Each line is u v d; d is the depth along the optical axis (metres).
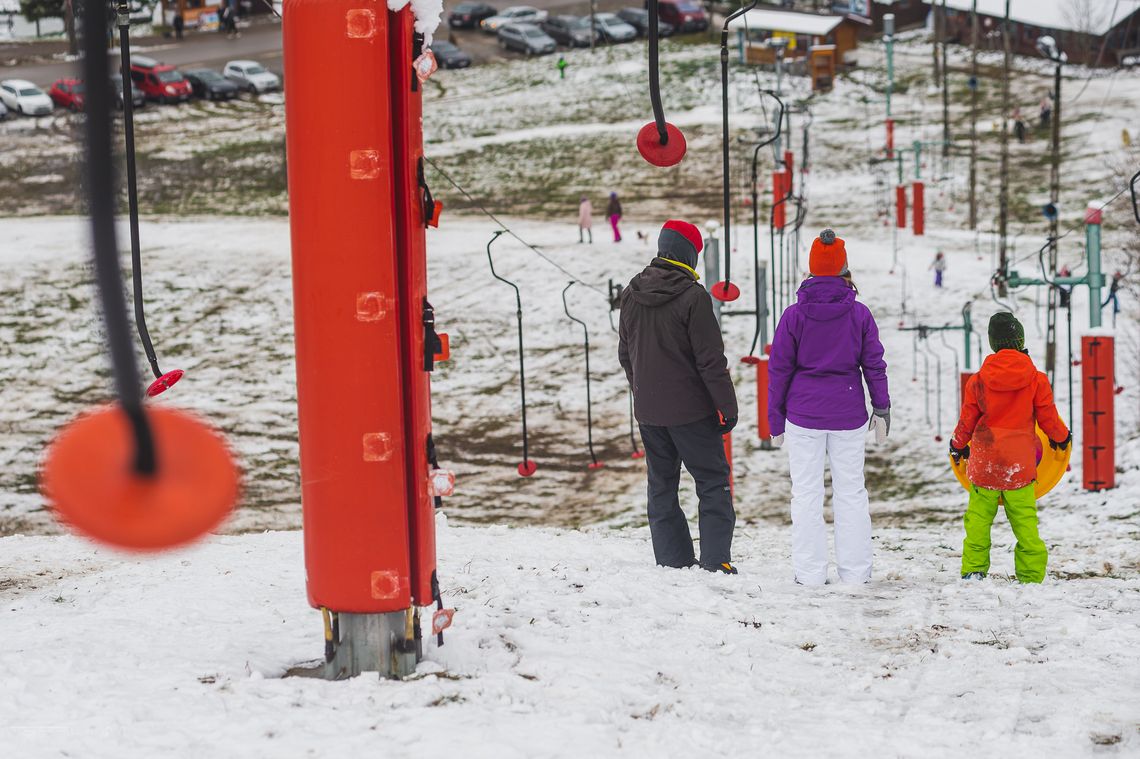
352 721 9.88
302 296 10.82
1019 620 14.84
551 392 78.50
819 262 19.00
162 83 170.38
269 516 62.59
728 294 19.11
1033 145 134.00
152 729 9.64
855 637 14.05
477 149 146.38
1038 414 19.56
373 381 10.82
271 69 189.62
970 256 98.00
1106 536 29.86
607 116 156.62
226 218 124.00
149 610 15.59
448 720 9.78
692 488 57.59
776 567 21.80
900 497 56.19
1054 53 160.50
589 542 25.03
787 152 93.50
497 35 198.62
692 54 180.12
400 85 10.76
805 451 19.20
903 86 164.50
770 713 10.88
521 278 98.69
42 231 117.25
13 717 10.00
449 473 11.40
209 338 91.62
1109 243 95.94
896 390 70.25
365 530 11.05
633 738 9.64
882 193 119.44
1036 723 10.41
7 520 63.88
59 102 163.88
